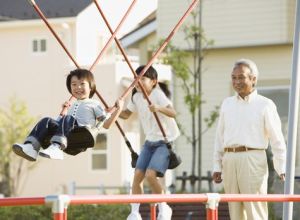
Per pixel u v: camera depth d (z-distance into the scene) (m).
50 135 8.53
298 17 9.03
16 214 18.25
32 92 35.78
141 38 24.61
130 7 9.56
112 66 33.12
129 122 34.75
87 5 35.78
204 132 21.12
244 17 21.86
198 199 7.60
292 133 8.96
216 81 21.91
